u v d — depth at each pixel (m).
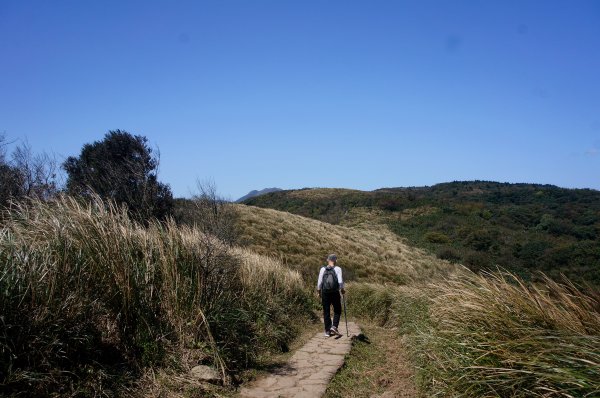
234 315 6.95
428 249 42.75
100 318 4.98
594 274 13.30
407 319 10.11
